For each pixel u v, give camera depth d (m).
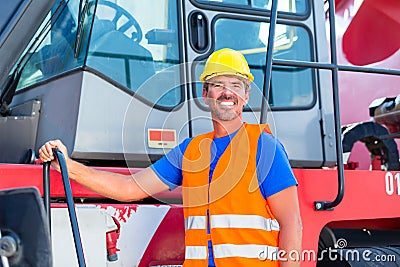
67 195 2.11
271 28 2.73
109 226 2.56
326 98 3.34
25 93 3.00
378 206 3.15
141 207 2.67
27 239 1.75
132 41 2.86
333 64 2.98
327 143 3.30
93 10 2.75
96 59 2.76
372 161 4.13
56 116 2.81
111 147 2.76
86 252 2.48
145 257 2.65
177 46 2.97
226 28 3.12
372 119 4.43
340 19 4.77
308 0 3.38
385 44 4.54
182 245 2.73
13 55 2.22
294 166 3.24
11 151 2.89
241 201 2.37
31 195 1.75
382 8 4.50
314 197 2.99
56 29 2.86
